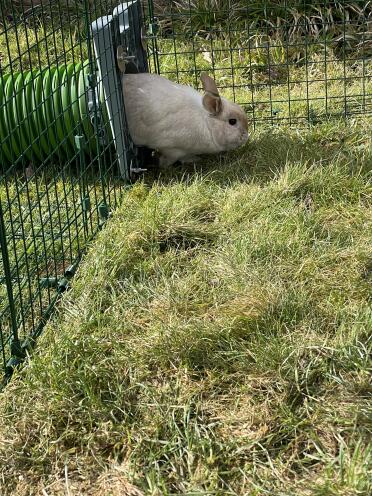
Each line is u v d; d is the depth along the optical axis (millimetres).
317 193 936
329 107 1224
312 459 570
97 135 922
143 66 1164
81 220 943
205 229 880
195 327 690
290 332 690
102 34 954
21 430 612
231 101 1194
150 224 878
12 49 1455
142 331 715
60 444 601
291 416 600
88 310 742
